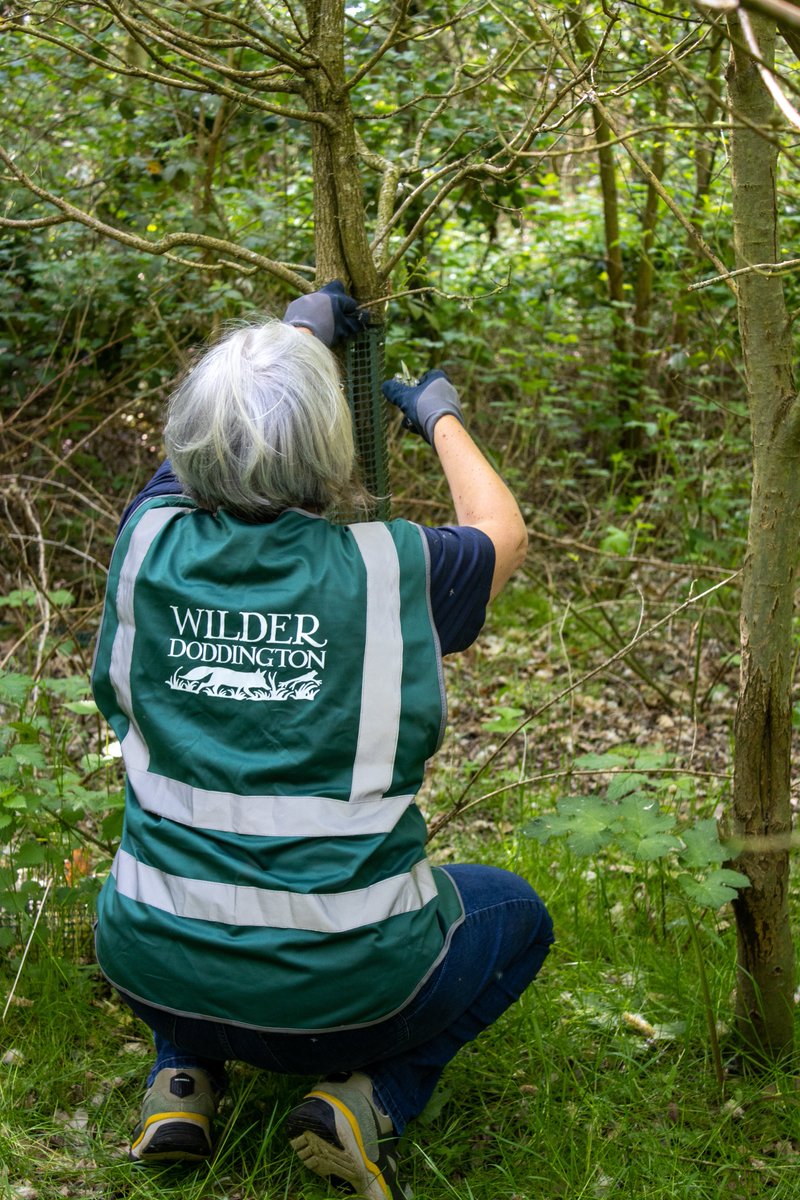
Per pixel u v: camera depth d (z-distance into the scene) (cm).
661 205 554
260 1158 173
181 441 155
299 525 153
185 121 428
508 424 580
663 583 486
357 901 146
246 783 148
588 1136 179
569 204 711
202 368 157
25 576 466
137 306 464
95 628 426
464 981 161
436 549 155
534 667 426
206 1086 173
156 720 153
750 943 192
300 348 157
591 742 364
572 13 210
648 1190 170
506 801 315
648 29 339
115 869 159
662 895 231
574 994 214
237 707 149
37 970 216
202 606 151
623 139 122
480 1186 172
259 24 301
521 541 166
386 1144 163
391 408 499
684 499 461
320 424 153
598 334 604
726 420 482
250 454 150
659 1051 200
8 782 218
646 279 584
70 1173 177
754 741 183
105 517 502
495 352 575
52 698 365
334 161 193
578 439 618
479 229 554
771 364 175
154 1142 167
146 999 154
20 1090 192
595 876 261
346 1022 148
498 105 407
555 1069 194
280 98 384
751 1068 197
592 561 494
